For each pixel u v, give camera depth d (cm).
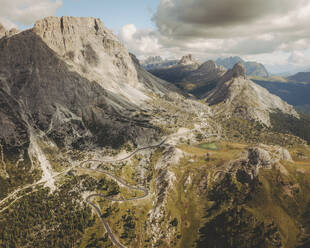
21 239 16988
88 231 17988
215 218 18475
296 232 15825
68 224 18412
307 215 16512
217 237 16900
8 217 18275
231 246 15862
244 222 16975
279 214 16962
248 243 15688
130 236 17612
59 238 17312
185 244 17200
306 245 14900
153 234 17950
